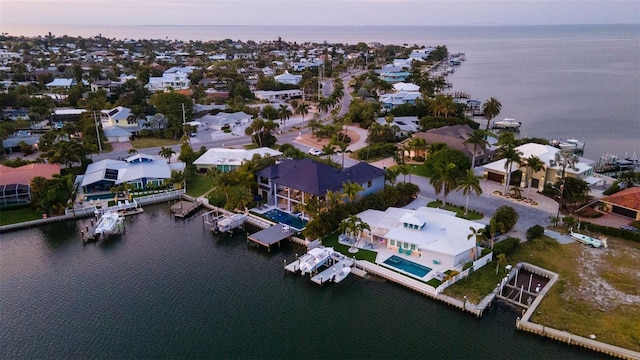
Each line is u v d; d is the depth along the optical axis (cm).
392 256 7300
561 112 19712
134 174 10531
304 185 8731
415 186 9562
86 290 6731
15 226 8631
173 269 7312
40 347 5528
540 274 6750
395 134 14475
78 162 11794
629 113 19262
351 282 6781
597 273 6656
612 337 5341
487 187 10294
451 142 12312
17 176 9794
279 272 7188
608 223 8256
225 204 9631
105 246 8131
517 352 5328
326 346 5506
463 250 6862
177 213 9288
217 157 11788
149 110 17650
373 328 5806
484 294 6216
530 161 9100
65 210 9125
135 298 6525
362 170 9512
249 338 5669
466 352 5347
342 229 7656
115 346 5544
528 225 8231
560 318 5703
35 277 7088
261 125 13775
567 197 8844
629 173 10038
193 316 6103
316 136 15062
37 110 16362
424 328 5772
